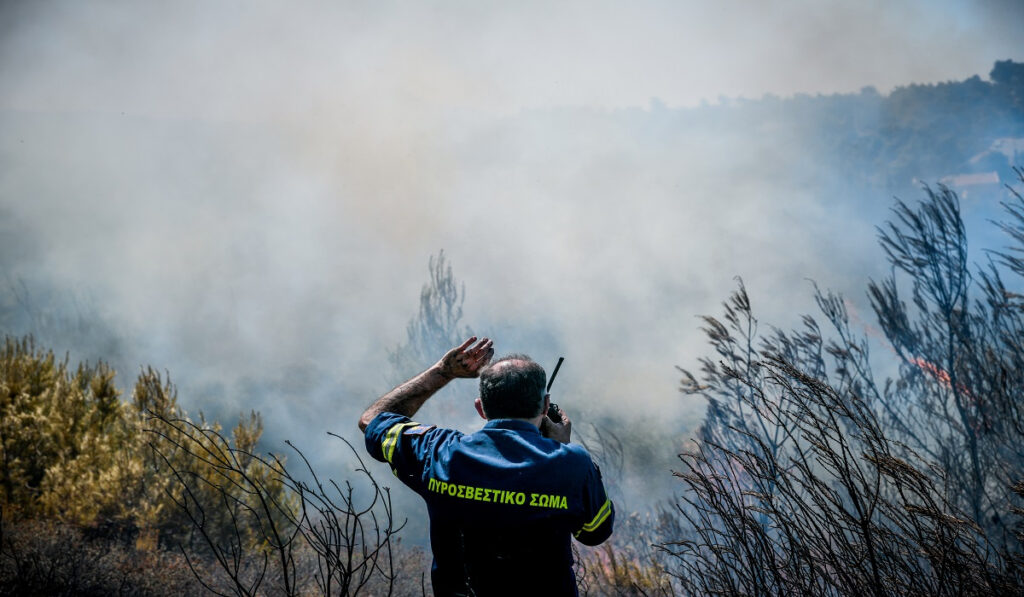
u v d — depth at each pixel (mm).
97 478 8086
